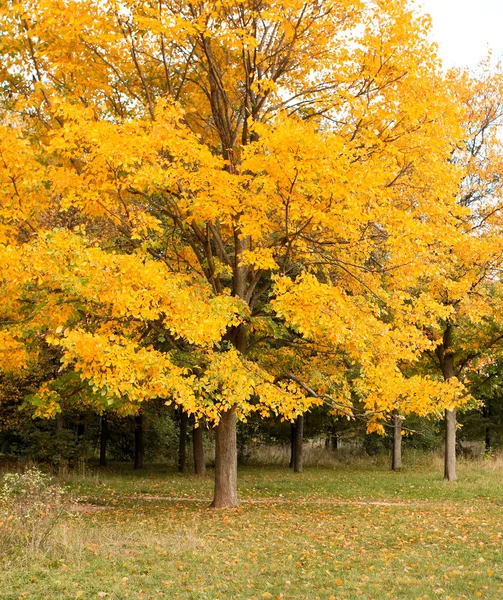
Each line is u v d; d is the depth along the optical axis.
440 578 6.26
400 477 18.23
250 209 8.55
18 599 5.18
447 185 9.19
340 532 8.81
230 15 9.08
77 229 7.86
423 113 8.64
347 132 9.16
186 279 9.34
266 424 24.20
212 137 11.05
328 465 23.78
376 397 9.77
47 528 7.14
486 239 13.49
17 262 7.24
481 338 15.52
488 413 26.61
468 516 10.59
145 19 8.16
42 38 8.51
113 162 7.66
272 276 8.54
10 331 8.55
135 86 10.11
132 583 5.77
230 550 7.36
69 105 7.62
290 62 10.12
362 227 8.93
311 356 12.12
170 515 10.29
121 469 21.84
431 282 12.93
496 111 15.43
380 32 8.61
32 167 7.87
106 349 7.45
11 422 18.02
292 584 6.01
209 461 24.97
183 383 8.24
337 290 8.77
